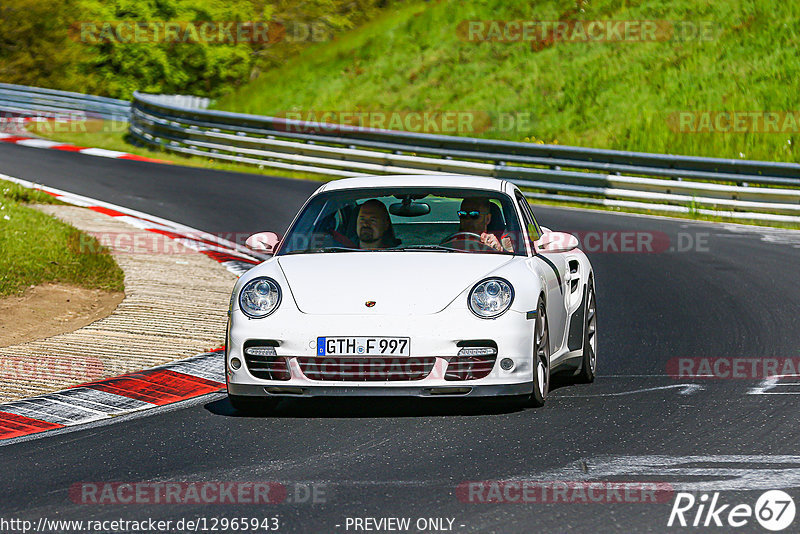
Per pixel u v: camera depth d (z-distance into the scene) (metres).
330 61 118.50
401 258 24.48
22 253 41.22
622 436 21.06
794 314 36.62
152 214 61.31
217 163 88.81
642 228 60.28
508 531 15.24
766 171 65.94
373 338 22.22
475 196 26.44
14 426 23.12
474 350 22.34
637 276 45.62
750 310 37.62
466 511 16.20
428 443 20.70
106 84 146.75
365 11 148.75
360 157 81.12
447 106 102.06
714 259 49.91
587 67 100.25
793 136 84.56
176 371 28.47
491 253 25.03
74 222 56.00
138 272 43.50
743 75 93.00
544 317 24.25
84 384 27.03
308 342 22.36
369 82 111.06
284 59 146.12
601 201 70.06
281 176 82.44
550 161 73.50
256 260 47.94
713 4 103.31
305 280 23.55
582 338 27.33
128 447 21.05
